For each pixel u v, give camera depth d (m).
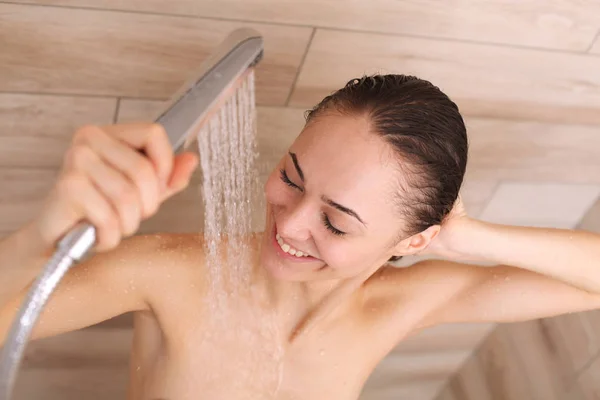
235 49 0.85
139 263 1.14
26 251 0.68
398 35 1.40
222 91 0.79
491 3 1.39
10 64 1.27
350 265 1.02
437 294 1.31
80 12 1.22
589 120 1.69
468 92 1.56
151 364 1.19
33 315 0.59
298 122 1.51
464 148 1.03
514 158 1.75
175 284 1.16
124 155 0.61
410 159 0.96
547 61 1.53
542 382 2.07
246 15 1.30
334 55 1.40
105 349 1.87
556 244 1.19
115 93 1.36
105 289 1.11
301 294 1.20
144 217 0.63
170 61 1.33
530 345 2.10
